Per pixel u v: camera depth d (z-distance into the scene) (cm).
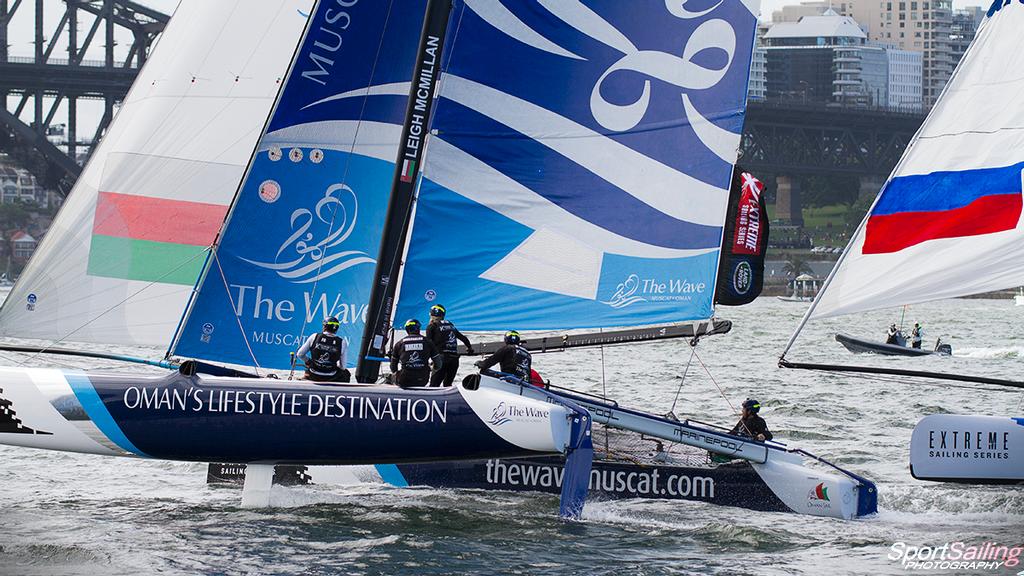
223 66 5519
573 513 4850
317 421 4825
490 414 4794
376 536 4559
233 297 5456
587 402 5159
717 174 5300
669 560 4300
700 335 5247
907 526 4906
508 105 5212
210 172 5478
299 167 5503
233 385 4869
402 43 5550
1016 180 4478
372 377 5266
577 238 5266
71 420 4856
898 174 4622
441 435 4809
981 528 4866
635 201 5275
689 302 5272
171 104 5491
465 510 5003
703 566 4228
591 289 5272
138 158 5456
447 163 5209
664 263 5284
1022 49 4500
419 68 5231
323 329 5397
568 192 5256
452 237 5219
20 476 5753
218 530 4622
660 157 5281
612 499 5269
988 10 4591
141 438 4844
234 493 5366
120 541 4428
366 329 5275
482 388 4878
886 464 6450
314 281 5519
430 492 5319
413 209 5269
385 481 5400
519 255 5244
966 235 4534
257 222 5469
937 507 5253
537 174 5238
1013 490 5525
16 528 4638
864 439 7431
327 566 4144
